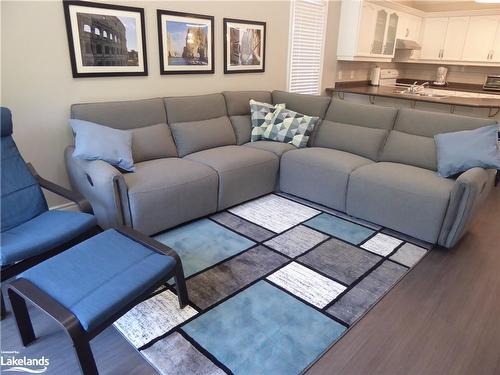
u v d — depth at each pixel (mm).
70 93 2762
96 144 2441
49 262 1624
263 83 4391
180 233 2686
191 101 3305
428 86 6598
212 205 2926
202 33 3510
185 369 1531
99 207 2408
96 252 1717
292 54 4625
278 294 2025
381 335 1752
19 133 2582
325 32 5020
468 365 1595
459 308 1965
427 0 6637
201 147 3256
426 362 1604
